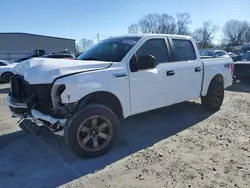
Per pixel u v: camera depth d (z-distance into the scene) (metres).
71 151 3.73
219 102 6.30
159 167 3.47
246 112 6.18
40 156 3.86
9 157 3.84
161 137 4.59
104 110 3.78
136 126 5.21
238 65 10.33
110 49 4.63
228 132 4.78
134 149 4.09
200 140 4.41
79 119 3.56
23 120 4.88
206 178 3.17
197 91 5.62
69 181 3.18
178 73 5.01
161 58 4.82
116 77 3.96
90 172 3.38
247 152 3.89
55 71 3.53
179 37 5.32
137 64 4.27
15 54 47.69
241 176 3.21
